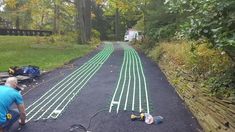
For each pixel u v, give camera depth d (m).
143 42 31.11
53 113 9.21
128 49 31.27
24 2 51.12
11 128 7.92
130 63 19.84
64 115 9.04
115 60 21.48
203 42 7.63
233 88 6.48
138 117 8.64
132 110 9.44
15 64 18.44
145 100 10.56
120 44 40.22
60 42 34.16
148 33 25.52
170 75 13.53
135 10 34.31
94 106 9.88
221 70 7.46
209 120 7.30
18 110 7.72
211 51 8.36
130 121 8.50
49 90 12.12
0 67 17.05
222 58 7.61
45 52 25.19
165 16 22.58
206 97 7.61
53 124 8.31
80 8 36.12
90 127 8.10
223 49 6.14
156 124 8.28
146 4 28.27
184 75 10.42
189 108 9.44
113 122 8.44
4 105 7.08
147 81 13.79
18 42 33.75
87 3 40.19
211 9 6.36
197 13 6.86
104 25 71.19
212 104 7.14
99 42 42.97
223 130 6.41
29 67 14.27
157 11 23.19
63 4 49.06
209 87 7.40
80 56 23.42
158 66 18.23
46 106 9.95
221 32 6.05
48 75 15.27
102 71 16.52
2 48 27.58
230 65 7.19
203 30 6.54
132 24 70.00
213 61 8.09
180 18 20.03
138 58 22.88
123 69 17.23
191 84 9.30
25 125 8.20
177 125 8.19
